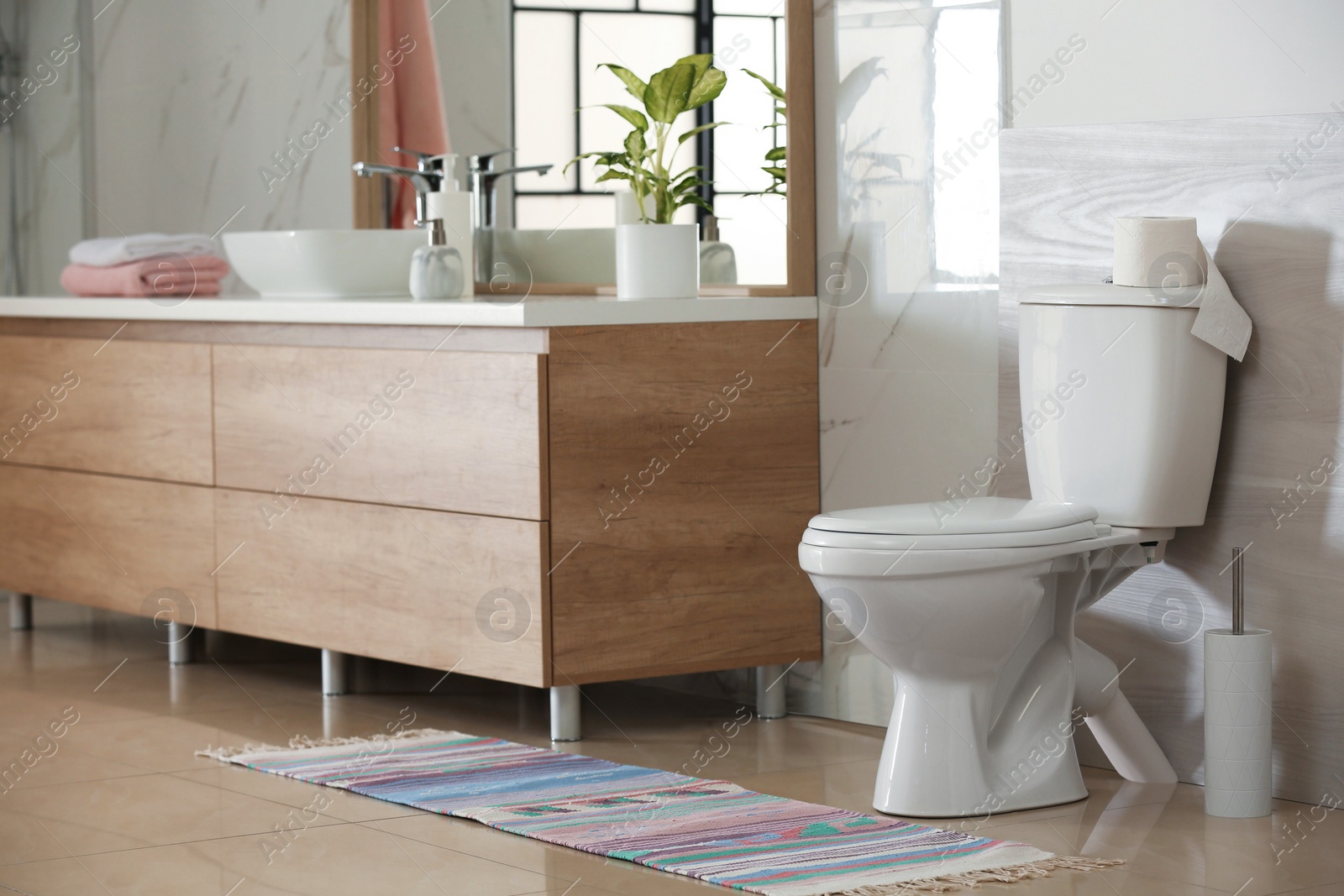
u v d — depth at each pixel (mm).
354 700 3299
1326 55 2367
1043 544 2371
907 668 2441
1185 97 2529
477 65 3746
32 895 2070
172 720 3096
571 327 2801
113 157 4688
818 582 2428
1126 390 2459
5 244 4973
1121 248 2465
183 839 2322
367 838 2328
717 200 3262
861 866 2156
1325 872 2125
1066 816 2418
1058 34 2686
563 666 2838
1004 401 2799
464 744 2906
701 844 2270
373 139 3965
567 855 2244
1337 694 2420
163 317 3434
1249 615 2508
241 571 3355
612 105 3467
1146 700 2650
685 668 2969
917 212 2924
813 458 3107
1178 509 2484
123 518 3611
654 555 2924
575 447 2822
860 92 3012
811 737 2965
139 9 4578
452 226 3451
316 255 3410
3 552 3961
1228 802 2398
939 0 2865
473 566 2912
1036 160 2725
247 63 4293
